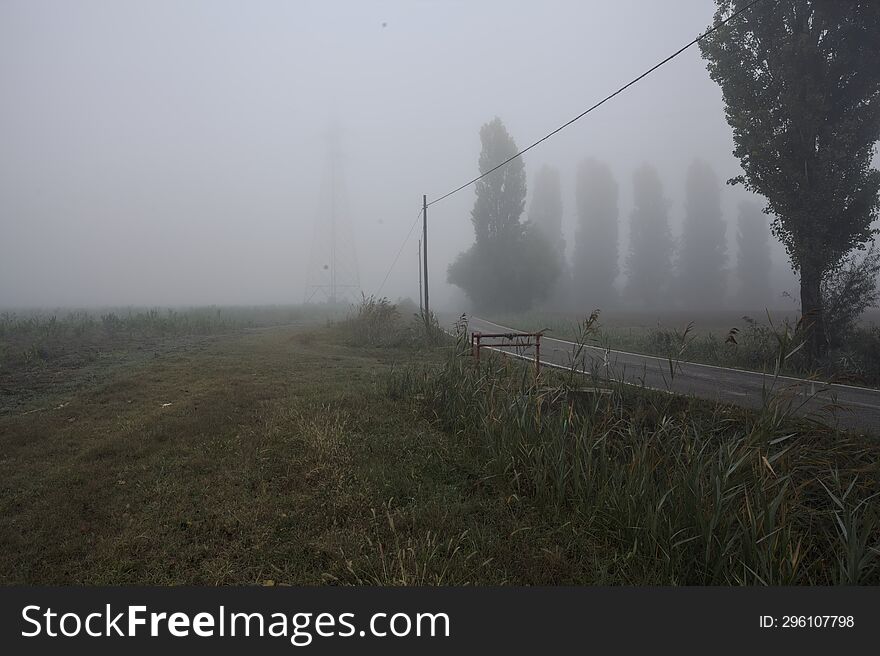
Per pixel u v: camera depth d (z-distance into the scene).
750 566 4.16
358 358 15.05
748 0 15.52
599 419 7.18
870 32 14.12
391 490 5.49
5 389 10.19
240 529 4.67
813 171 14.91
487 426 6.62
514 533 4.65
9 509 5.03
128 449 6.49
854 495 5.20
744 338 17.09
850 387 11.36
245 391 9.63
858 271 15.23
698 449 6.07
